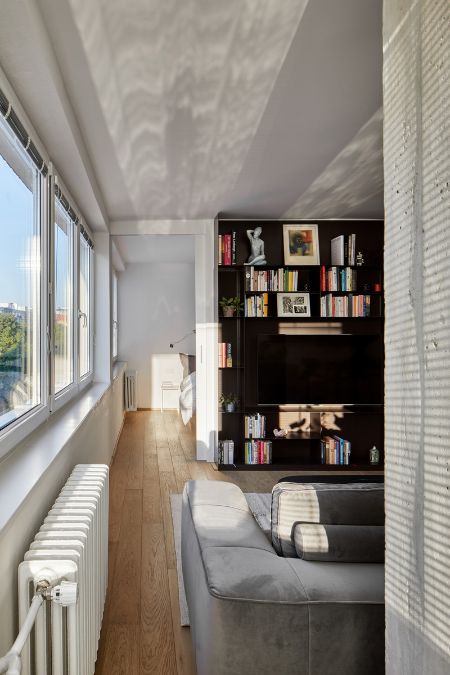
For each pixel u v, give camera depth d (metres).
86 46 2.21
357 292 6.02
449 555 1.00
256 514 4.02
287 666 1.50
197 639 1.85
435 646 1.04
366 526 1.76
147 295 9.98
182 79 2.54
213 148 3.52
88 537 1.86
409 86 1.15
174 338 10.00
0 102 1.98
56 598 1.41
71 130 2.76
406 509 1.17
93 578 1.96
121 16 2.02
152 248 8.19
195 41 2.21
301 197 4.97
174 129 3.16
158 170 4.00
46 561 1.49
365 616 1.51
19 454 2.12
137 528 3.79
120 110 2.87
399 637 1.19
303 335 6.07
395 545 1.22
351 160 3.84
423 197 1.09
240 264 5.91
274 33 2.18
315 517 1.79
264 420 5.93
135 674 2.14
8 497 1.54
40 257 2.94
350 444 6.17
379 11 2.03
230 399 5.99
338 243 5.95
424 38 1.07
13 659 1.10
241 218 5.97
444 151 1.00
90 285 5.55
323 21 2.10
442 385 1.02
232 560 1.70
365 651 1.51
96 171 3.99
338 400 6.10
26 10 1.71
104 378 5.70
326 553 1.69
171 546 3.47
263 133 3.27
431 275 1.06
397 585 1.21
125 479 5.13
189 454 6.30
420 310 1.11
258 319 6.15
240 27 2.12
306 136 3.33
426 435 1.08
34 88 2.26
